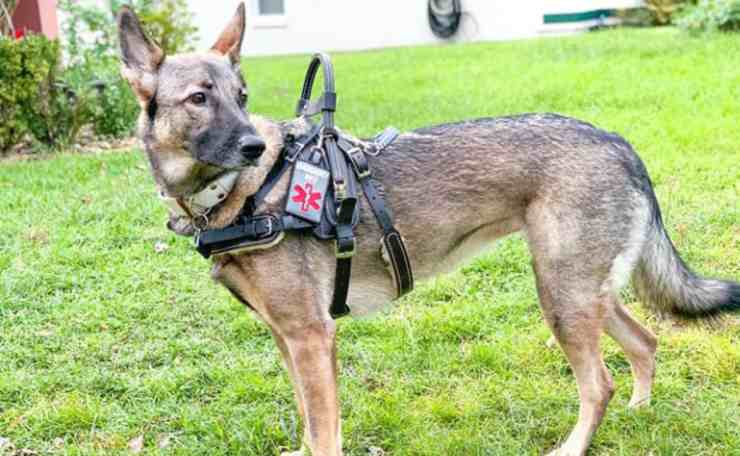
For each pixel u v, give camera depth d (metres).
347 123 10.02
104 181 8.23
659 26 18.39
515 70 13.01
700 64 11.52
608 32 16.80
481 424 4.17
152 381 4.66
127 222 6.94
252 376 4.64
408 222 3.78
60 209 7.33
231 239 3.48
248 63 18.22
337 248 3.62
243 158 3.36
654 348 4.14
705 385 4.33
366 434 4.20
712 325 4.08
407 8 20.78
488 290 5.60
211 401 4.56
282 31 21.08
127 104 10.70
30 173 8.60
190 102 3.44
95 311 5.46
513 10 20.00
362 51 19.80
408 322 5.17
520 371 4.64
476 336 5.05
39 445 4.20
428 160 3.79
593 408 3.85
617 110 9.48
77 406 4.41
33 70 9.63
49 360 4.96
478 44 18.00
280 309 3.56
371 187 3.69
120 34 3.49
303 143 3.65
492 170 3.77
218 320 5.38
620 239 3.75
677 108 9.22
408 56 16.73
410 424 4.20
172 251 6.38
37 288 5.78
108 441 4.19
